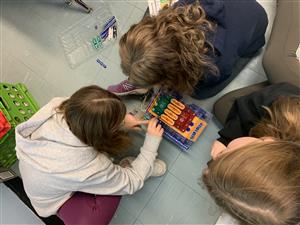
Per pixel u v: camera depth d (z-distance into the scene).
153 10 1.19
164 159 1.32
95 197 1.11
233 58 1.06
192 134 1.23
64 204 1.11
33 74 1.50
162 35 0.83
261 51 1.38
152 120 1.22
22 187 1.33
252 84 1.33
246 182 0.63
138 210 1.29
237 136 0.99
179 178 1.30
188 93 1.17
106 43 1.47
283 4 1.11
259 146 0.67
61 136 0.96
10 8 1.59
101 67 1.46
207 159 1.30
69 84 1.46
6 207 1.13
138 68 0.85
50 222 1.27
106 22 1.48
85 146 0.97
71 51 1.50
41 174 1.00
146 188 1.31
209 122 1.33
